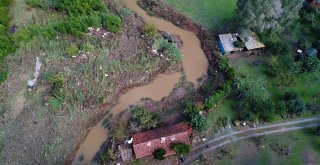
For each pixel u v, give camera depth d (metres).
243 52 59.69
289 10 56.91
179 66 57.44
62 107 50.66
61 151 47.72
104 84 53.47
